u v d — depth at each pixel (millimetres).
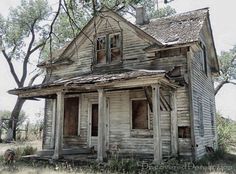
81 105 14492
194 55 12836
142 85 9789
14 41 27609
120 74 10797
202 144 12656
